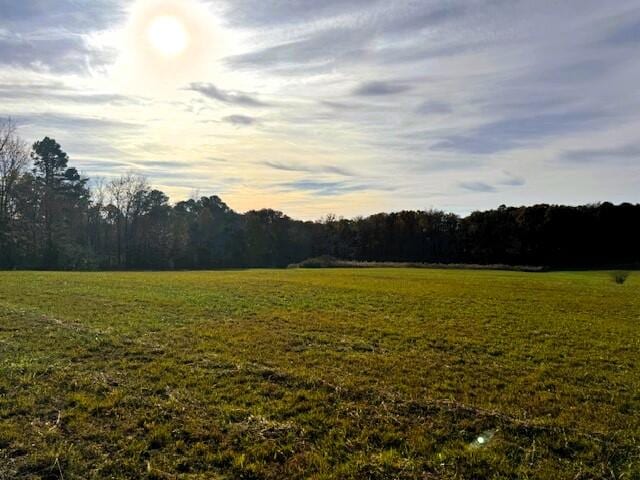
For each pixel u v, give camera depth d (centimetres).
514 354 1280
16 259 5825
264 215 9631
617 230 7869
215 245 8950
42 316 1575
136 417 744
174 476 579
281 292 2659
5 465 587
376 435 707
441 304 2309
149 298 2167
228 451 643
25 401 793
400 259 9256
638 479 599
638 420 807
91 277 3469
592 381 1047
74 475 571
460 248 8825
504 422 767
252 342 1303
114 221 7662
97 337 1283
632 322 1948
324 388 912
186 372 991
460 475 598
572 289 3584
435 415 793
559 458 653
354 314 1881
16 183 5950
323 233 9838
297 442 680
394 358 1181
